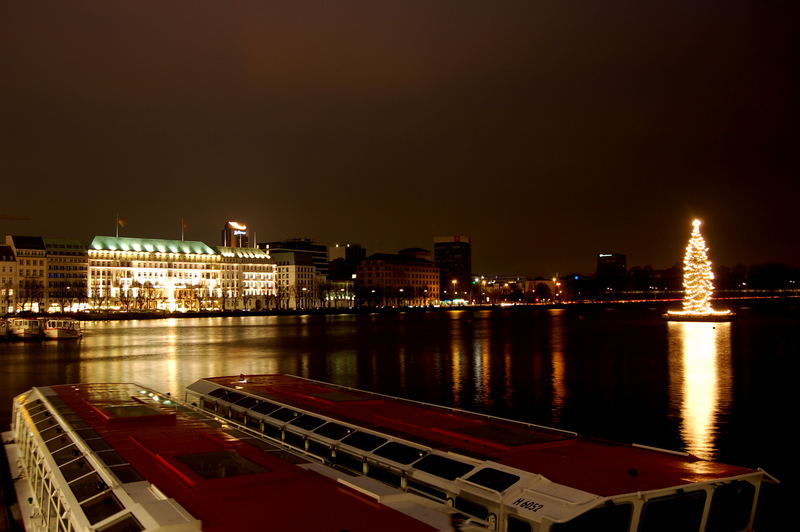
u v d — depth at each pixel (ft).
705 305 532.73
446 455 54.24
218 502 40.83
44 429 65.10
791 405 143.43
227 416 85.71
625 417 131.95
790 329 405.18
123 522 38.17
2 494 69.92
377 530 36.65
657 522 44.16
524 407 144.56
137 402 75.25
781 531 68.54
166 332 442.91
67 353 277.85
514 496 44.86
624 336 369.09
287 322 614.34
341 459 62.44
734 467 49.80
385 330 466.70
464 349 296.71
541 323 559.79
